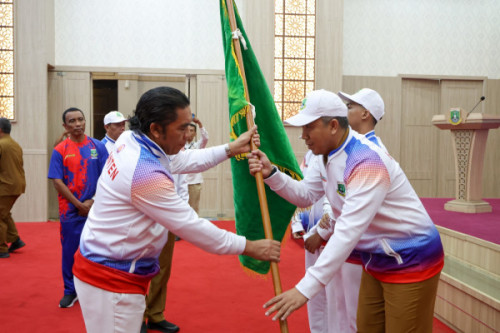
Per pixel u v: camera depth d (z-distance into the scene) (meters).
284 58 7.50
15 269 4.46
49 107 7.45
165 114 1.52
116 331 1.54
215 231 1.58
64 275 3.47
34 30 7.05
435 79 8.20
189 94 7.75
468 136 4.71
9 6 7.01
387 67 8.11
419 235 1.69
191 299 3.66
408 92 8.23
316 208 2.65
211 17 7.77
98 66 7.52
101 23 7.53
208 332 2.99
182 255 5.11
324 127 1.72
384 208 1.67
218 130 7.80
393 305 1.71
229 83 2.24
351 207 1.60
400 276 1.69
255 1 7.36
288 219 2.43
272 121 2.36
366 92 2.34
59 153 3.38
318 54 7.54
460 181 4.81
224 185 7.79
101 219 1.55
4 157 4.85
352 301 2.12
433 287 1.72
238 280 4.18
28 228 6.54
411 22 8.13
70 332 2.97
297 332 2.98
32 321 3.15
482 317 2.69
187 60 7.73
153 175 1.49
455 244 3.56
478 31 8.25
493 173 8.36
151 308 2.99
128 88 7.61
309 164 2.53
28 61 7.05
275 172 2.09
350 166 1.66
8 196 4.87
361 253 1.84
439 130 8.30
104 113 7.59
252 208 2.42
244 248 1.65
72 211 3.40
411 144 8.28
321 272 1.57
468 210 4.64
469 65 8.27
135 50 7.61
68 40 7.46
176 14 7.69
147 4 7.62
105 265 1.53
